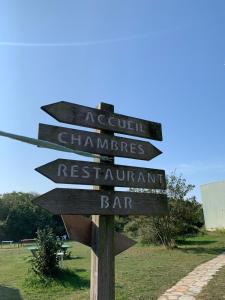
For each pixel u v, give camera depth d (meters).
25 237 65.88
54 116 3.97
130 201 4.33
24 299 10.31
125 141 4.49
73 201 3.87
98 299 3.98
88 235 4.18
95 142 4.21
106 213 4.08
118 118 4.52
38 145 3.70
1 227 64.12
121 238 4.36
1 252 29.38
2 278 14.04
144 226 24.30
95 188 4.14
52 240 13.75
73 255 22.48
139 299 8.81
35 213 67.81
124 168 4.36
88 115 4.25
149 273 12.93
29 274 13.68
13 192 79.38
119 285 10.65
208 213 39.00
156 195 4.62
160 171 4.71
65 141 3.97
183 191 23.56
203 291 9.52
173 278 11.75
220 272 12.68
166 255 19.17
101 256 4.07
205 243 25.77
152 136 4.82
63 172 3.86
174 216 23.17
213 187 38.66
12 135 3.54
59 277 13.05
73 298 9.60
